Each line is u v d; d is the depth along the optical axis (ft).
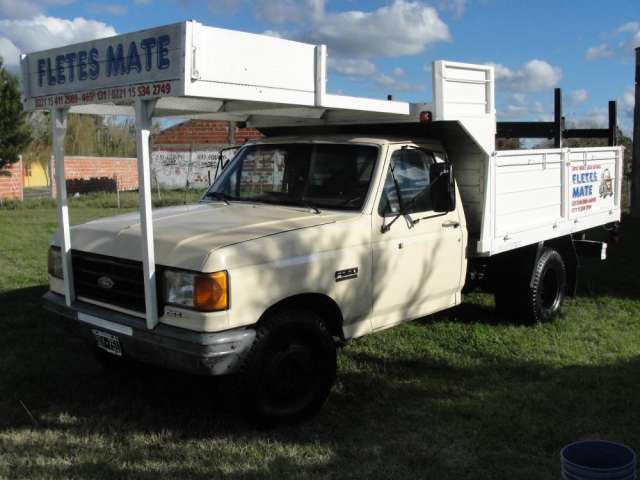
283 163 18.94
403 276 17.57
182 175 80.33
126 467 13.28
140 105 13.12
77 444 14.30
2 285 28.76
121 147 114.11
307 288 14.97
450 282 19.29
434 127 19.72
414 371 18.88
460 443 14.37
